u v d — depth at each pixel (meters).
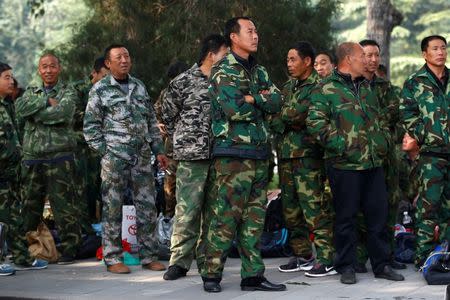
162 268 10.27
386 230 9.36
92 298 8.73
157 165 11.98
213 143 8.77
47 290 9.22
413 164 10.42
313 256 10.28
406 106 9.61
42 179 10.86
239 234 8.85
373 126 9.15
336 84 9.16
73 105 10.88
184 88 9.59
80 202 11.52
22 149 10.86
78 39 18.19
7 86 10.09
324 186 9.67
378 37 19.19
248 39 8.66
